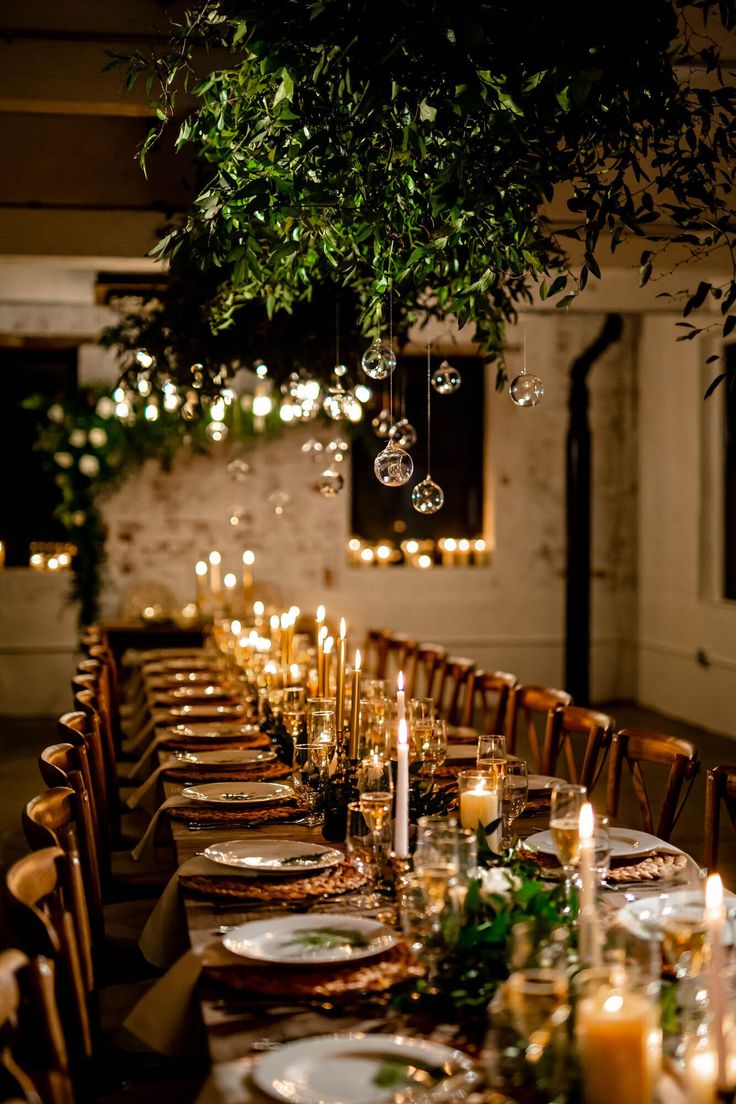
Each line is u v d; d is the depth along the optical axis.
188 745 4.39
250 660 5.58
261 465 10.44
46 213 6.29
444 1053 1.68
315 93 3.07
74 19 4.80
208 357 5.64
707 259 6.43
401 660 6.57
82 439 10.09
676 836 6.16
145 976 3.15
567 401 10.82
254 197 3.26
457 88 2.76
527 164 3.12
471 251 3.39
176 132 5.96
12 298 9.61
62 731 3.76
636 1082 1.35
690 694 9.79
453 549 10.91
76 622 10.26
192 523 10.37
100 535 10.20
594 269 3.26
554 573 10.89
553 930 1.63
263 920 2.28
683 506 9.90
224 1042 1.77
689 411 9.77
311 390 5.82
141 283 6.69
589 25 2.79
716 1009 1.44
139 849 3.29
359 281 4.41
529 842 2.80
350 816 2.39
